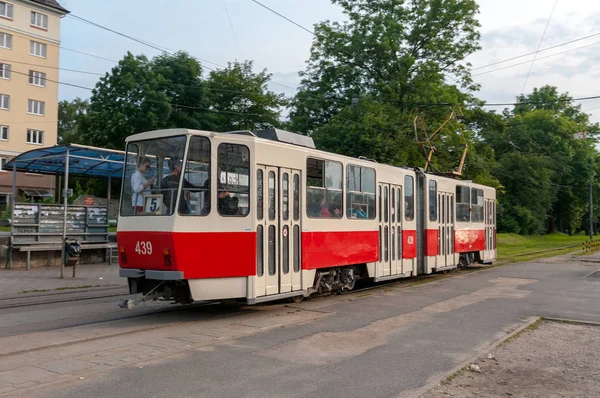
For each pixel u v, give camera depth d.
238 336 8.35
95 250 20.19
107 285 14.52
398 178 15.44
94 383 5.94
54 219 18.73
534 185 57.81
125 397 5.51
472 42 34.16
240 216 9.75
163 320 9.69
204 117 39.12
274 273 10.39
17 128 44.25
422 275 18.62
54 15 46.44
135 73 36.34
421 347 7.82
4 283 14.34
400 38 32.59
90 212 19.88
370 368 6.70
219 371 6.47
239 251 9.66
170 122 37.75
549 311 10.94
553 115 63.12
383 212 14.56
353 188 13.16
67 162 15.96
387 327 9.20
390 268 14.84
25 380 6.01
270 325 9.25
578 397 5.78
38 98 45.59
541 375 6.56
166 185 9.33
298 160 11.14
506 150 61.16
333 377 6.31
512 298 12.68
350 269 13.22
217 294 9.41
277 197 10.55
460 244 19.45
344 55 33.69
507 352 7.64
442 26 33.59
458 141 32.00
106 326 9.07
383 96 31.95
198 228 9.22
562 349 7.84
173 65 38.56
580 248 38.62
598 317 10.31
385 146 26.75
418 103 31.09
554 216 68.56
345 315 10.30
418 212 16.88
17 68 44.03
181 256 9.02
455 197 19.20
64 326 9.05
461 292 13.73
